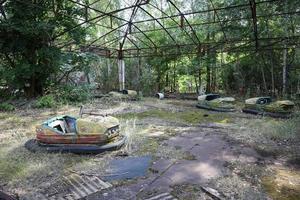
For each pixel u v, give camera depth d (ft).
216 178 12.32
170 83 53.47
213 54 41.24
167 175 12.71
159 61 49.88
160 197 10.66
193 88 52.90
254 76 41.32
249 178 12.35
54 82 39.99
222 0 40.04
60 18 35.73
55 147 16.02
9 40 34.58
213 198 10.59
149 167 13.65
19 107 32.45
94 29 46.75
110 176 12.69
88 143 15.87
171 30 47.91
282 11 34.01
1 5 31.86
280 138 18.33
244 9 36.01
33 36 34.14
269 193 10.96
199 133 20.31
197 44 40.27
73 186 11.78
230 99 31.35
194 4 44.62
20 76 35.06
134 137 18.76
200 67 42.16
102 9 55.83
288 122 21.25
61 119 17.87
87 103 35.70
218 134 19.94
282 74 38.52
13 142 18.37
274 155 15.39
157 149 16.44
